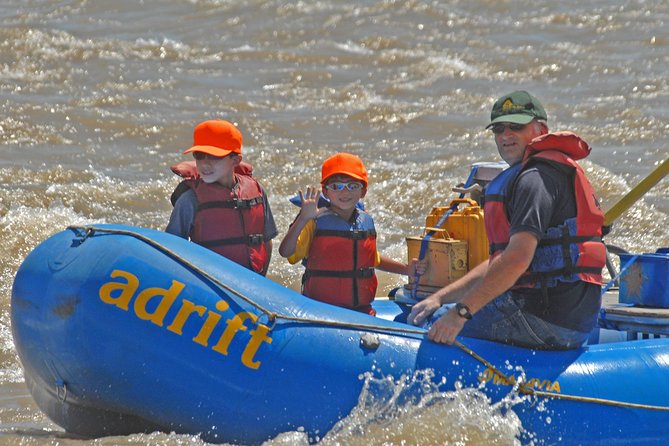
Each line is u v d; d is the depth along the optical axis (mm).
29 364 15602
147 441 14977
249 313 14695
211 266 15070
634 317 17734
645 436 15219
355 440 14453
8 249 32594
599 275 15445
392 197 37188
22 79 52625
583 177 15070
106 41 60312
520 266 14320
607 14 68312
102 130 44812
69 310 14711
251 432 14578
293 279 29562
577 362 15438
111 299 14578
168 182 38281
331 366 14586
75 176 38594
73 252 15234
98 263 14867
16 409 19547
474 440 14547
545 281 15094
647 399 15367
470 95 51844
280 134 44875
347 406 14523
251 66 56969
